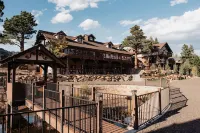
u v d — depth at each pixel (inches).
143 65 2272.4
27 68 1433.3
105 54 1758.1
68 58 1374.3
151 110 386.6
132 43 2014.0
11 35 1723.7
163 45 2410.2
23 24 1765.5
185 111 403.9
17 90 507.2
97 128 234.8
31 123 479.8
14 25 1734.7
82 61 1486.2
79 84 904.9
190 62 2183.8
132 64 2182.6
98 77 1298.0
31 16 1829.5
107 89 955.3
